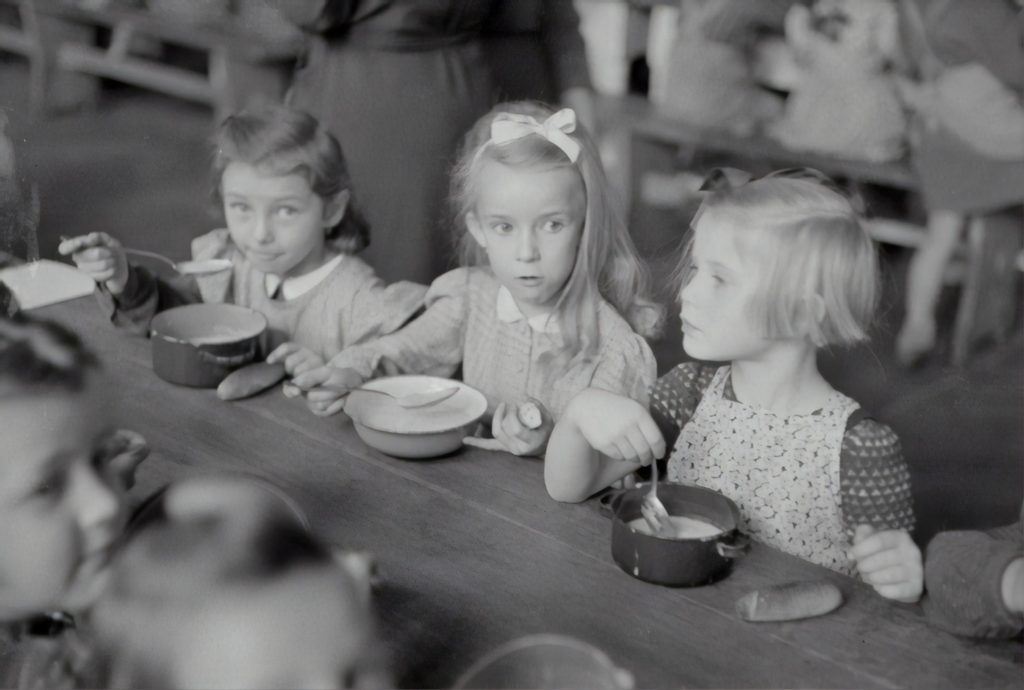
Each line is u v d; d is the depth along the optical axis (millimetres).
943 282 2252
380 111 1905
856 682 783
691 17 2705
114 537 711
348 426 1216
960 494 1840
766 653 816
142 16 3395
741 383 1164
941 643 829
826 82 2486
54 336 778
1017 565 812
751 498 1151
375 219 1967
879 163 2383
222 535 705
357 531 987
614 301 1396
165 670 651
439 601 880
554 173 1259
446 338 1488
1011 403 1995
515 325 1397
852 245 1063
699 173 2656
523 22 2105
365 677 711
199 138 2924
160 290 1549
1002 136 2221
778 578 917
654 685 780
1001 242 2229
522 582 910
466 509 1036
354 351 1426
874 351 2184
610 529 1001
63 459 720
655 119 2758
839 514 1119
